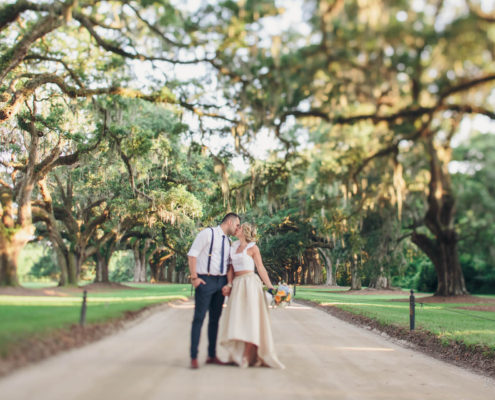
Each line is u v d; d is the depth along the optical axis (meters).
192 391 4.54
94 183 33.47
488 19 5.05
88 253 33.66
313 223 37.19
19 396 3.77
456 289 26.12
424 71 5.96
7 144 26.59
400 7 5.21
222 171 15.41
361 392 5.31
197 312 6.02
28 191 21.88
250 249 6.56
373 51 5.87
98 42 13.76
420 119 7.14
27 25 16.77
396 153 8.54
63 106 24.88
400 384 6.03
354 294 38.28
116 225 35.38
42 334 6.24
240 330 6.12
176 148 30.11
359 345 9.56
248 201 16.69
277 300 6.47
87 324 8.07
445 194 6.79
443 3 5.20
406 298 29.39
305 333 10.84
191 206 32.66
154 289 35.50
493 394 6.01
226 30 9.35
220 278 6.33
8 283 19.67
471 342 9.10
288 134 11.28
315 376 5.95
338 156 10.26
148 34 11.21
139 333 8.69
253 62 8.67
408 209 11.48
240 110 10.62
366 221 28.62
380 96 6.96
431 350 9.82
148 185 33.16
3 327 6.23
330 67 6.48
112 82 16.19
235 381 5.20
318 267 61.50
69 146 27.70
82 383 4.41
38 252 86.81
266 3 7.16
